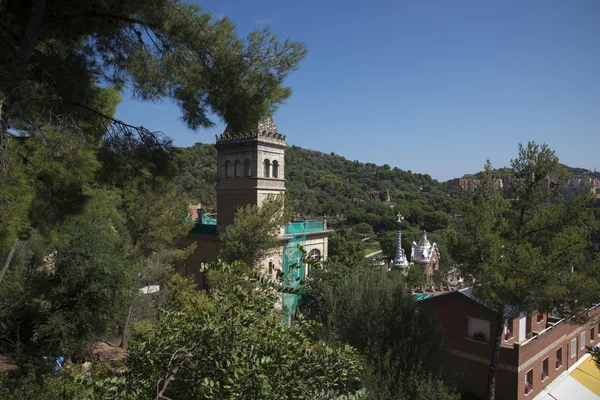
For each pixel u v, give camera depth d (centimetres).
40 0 883
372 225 12725
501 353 2173
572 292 1678
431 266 6056
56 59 1061
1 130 747
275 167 2991
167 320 689
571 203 1753
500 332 1883
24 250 2436
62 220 1066
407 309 1819
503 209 1848
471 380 2278
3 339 1717
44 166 822
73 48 1139
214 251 2970
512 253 1719
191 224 2569
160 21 1002
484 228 1778
